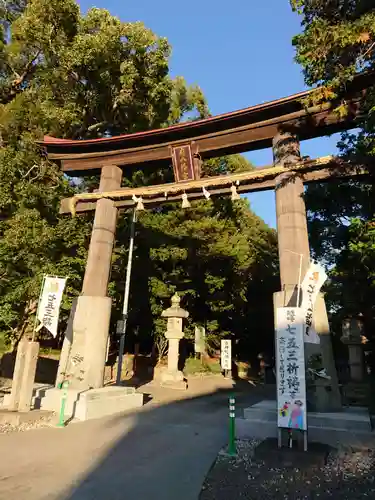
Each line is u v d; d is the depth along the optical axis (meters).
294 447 6.86
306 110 10.16
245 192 11.91
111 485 5.41
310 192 12.66
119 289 21.56
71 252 16.64
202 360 25.45
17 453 6.74
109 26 19.34
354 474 5.89
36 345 10.19
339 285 13.80
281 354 7.17
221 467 6.31
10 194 15.38
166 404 13.73
